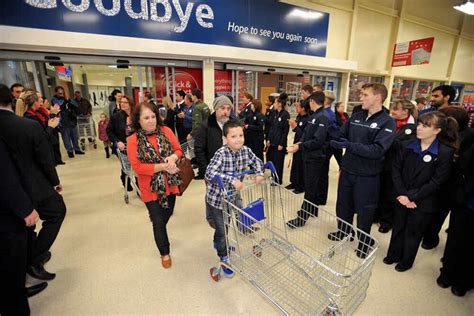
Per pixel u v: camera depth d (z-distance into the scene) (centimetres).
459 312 168
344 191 221
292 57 696
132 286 189
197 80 640
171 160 183
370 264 119
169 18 543
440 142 178
